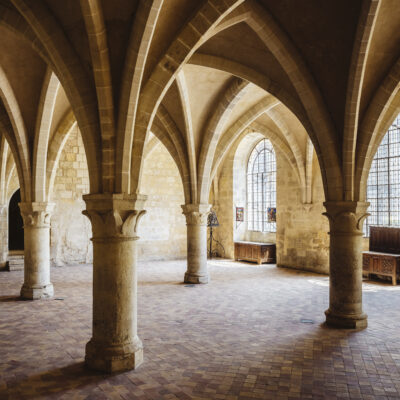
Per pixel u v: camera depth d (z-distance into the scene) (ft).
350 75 25.98
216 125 43.06
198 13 22.13
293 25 26.48
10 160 60.08
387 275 47.06
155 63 22.81
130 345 21.63
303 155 55.52
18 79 32.73
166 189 71.46
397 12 24.26
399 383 19.72
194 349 24.45
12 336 27.04
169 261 69.10
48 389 18.98
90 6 18.75
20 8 20.40
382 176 52.19
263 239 69.05
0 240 60.59
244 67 32.14
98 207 21.29
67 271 57.36
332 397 18.24
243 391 18.78
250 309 34.53
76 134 64.85
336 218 29.09
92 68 21.04
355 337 26.81
